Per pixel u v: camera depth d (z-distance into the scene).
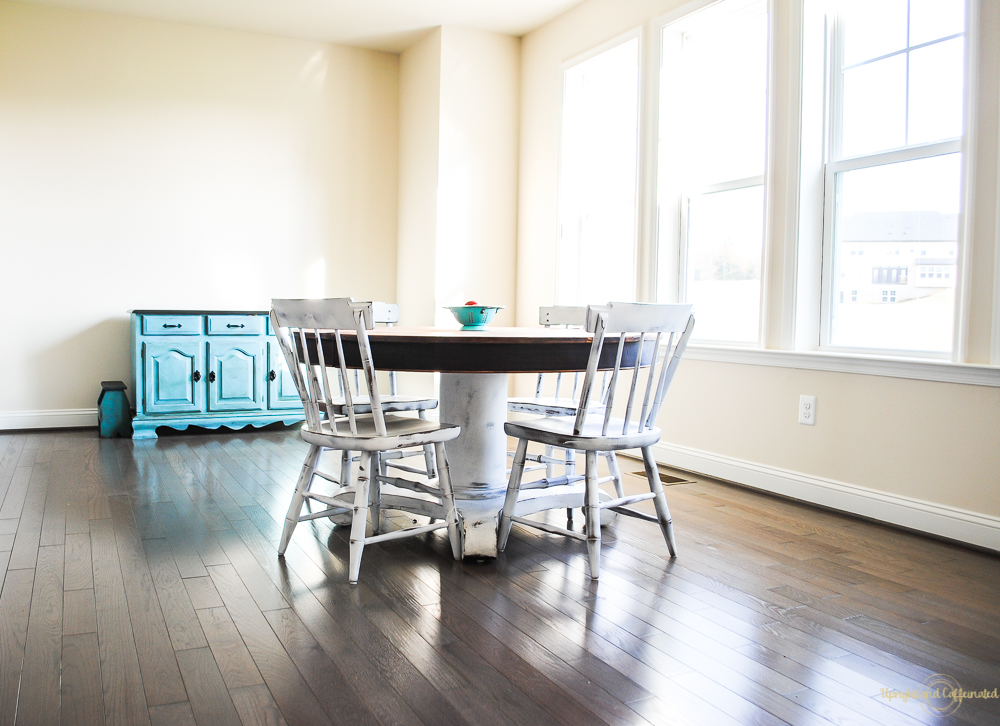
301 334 2.20
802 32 3.10
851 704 1.48
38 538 2.45
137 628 1.77
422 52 5.05
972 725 1.41
